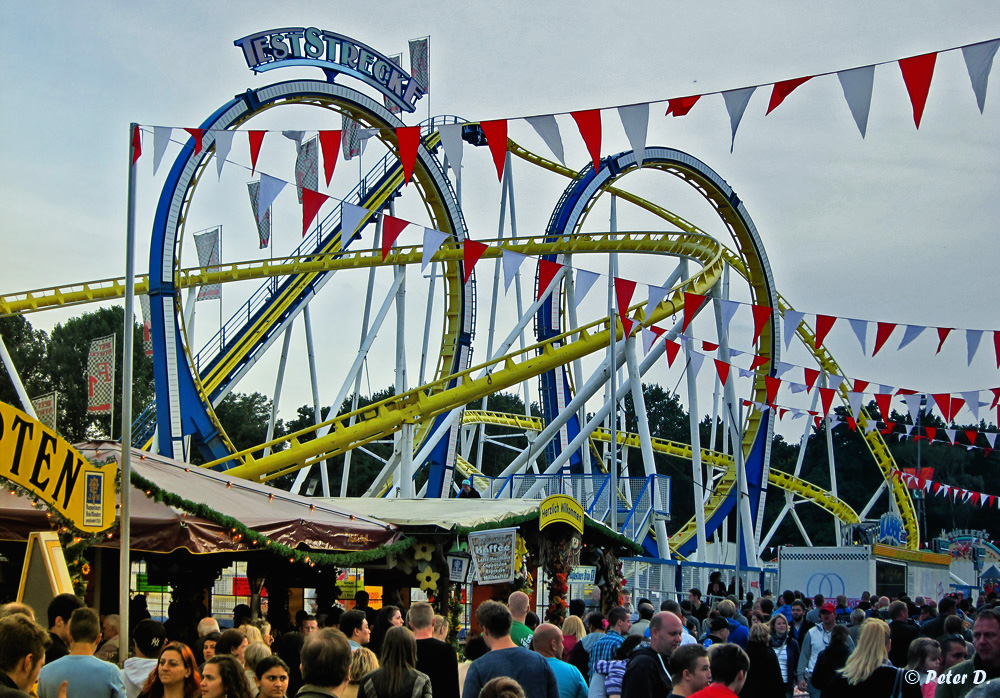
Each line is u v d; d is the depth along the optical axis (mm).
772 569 43656
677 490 118812
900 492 71438
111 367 13773
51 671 8516
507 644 9531
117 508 13477
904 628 15289
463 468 66875
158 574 19250
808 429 70625
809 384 32500
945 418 31750
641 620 14938
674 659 8719
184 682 8234
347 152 43844
